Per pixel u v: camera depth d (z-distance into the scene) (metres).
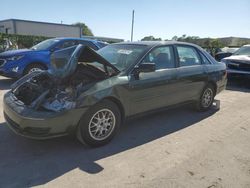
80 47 3.70
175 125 4.91
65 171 3.13
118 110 3.92
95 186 2.87
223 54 12.56
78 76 3.87
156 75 4.42
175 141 4.16
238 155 3.76
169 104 4.83
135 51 4.45
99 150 3.71
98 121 3.68
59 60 3.92
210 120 5.32
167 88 4.64
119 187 2.87
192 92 5.31
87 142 3.66
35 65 7.89
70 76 3.74
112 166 3.29
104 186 2.87
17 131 3.45
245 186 3.00
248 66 9.02
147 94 4.28
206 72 5.55
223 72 6.12
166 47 4.81
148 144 3.99
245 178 3.17
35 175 3.02
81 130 3.55
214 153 3.79
